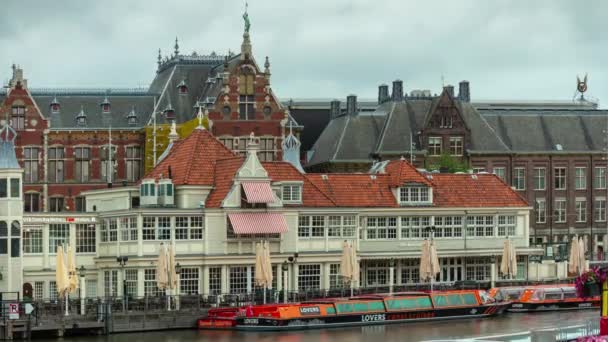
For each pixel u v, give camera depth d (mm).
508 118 183625
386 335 100312
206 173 116188
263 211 115125
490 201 130625
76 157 156250
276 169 120062
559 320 111500
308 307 104062
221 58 168500
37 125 154500
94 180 156750
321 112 199375
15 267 108750
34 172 154375
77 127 156625
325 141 178875
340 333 101375
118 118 159625
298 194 118375
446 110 174750
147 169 155500
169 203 112625
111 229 114250
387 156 171625
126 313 100312
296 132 158875
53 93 160250
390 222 125438
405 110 176000
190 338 96875
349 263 112750
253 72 156500
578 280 70000
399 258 124312
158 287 107062
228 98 155375
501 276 131125
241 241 114062
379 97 187625
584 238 174750
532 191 179875
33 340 95688
